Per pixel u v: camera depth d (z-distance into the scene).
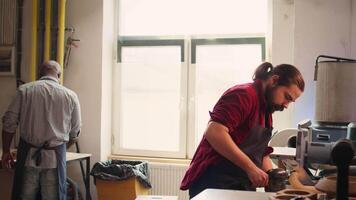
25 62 4.31
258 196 1.38
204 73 4.22
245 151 1.86
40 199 2.93
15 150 3.43
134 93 4.41
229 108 1.76
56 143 2.91
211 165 1.86
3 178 3.33
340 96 3.06
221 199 1.33
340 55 3.68
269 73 1.90
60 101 2.93
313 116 3.54
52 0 4.12
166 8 4.32
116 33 4.43
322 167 1.81
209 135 1.75
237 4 4.16
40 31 4.14
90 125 4.21
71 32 4.24
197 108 4.25
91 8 4.20
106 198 3.73
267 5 4.09
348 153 0.94
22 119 2.86
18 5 4.32
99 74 4.19
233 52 4.16
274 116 3.88
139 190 3.77
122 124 4.45
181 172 4.07
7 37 4.32
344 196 0.94
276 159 2.27
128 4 4.42
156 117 4.37
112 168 3.74
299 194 1.29
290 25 3.88
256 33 4.10
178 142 4.31
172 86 4.32
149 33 4.37
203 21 4.24
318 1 3.72
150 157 4.35
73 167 4.18
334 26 3.69
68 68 4.25
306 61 3.73
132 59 4.40
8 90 4.36
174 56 4.30
